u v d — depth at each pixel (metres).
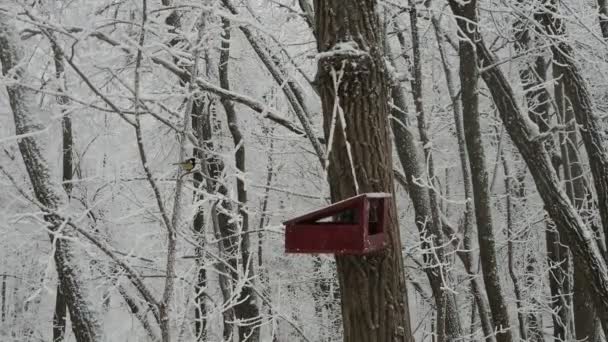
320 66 3.60
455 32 7.35
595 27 10.16
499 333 6.77
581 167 11.51
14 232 7.53
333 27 3.57
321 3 3.64
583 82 8.07
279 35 7.50
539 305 12.19
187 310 4.95
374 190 3.48
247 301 8.70
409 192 6.88
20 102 4.93
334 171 3.54
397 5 5.44
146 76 6.75
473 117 6.73
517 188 13.50
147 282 8.95
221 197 5.82
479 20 8.23
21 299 13.03
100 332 4.99
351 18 3.55
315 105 9.54
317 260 14.41
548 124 10.77
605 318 7.12
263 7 7.93
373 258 3.48
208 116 8.21
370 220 3.50
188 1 5.47
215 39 7.22
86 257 5.20
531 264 13.36
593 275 7.06
